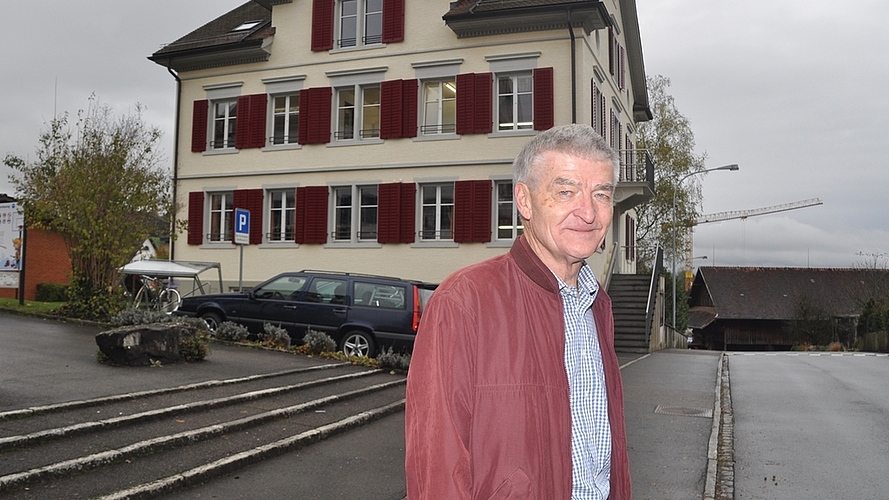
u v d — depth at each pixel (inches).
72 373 334.6
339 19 891.4
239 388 343.6
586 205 90.7
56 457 216.7
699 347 2481.5
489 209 797.9
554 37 785.6
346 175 867.4
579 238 90.4
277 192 912.3
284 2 911.7
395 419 341.1
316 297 540.7
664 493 242.1
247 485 227.3
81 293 582.9
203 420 281.9
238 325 522.9
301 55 900.0
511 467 80.7
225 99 948.6
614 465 94.1
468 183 805.2
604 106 908.0
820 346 1739.7
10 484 193.0
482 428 81.7
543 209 91.7
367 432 310.7
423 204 839.7
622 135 1070.4
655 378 550.3
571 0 763.4
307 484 232.1
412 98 839.1
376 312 525.7
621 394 97.1
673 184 1577.3
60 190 581.0
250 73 926.4
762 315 2137.1
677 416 383.6
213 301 567.8
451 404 80.2
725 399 451.5
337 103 888.9
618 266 1000.2
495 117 810.8
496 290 86.3
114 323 482.0
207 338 507.5
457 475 77.0
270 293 554.6
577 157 91.7
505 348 83.7
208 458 241.6
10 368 335.6
